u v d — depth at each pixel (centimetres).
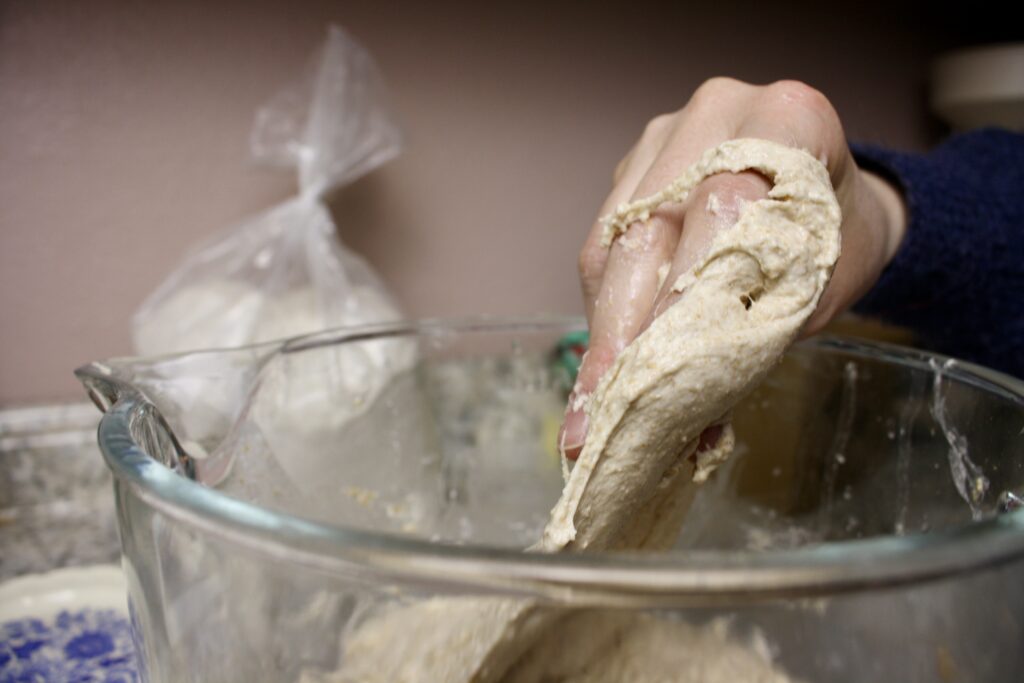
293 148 46
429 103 51
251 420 27
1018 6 62
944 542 15
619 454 21
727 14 56
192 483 18
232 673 18
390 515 32
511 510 35
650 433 21
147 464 18
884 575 15
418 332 34
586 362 23
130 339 49
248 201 49
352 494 31
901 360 27
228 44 47
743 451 30
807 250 21
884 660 16
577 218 55
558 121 54
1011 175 41
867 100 61
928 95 61
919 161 37
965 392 25
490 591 15
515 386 36
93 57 45
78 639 34
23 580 36
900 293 36
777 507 30
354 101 46
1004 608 17
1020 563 16
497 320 34
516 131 53
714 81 26
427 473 34
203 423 25
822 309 28
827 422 29
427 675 17
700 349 20
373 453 32
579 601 15
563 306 56
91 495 48
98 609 35
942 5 61
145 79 46
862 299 36
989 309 39
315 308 43
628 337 23
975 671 17
